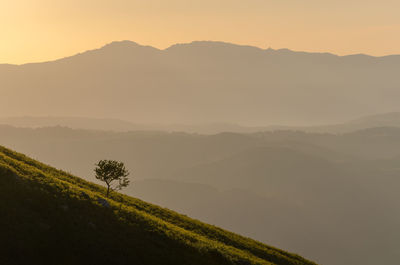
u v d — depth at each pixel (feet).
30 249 131.44
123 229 173.78
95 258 142.00
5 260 122.11
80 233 152.56
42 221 149.69
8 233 134.21
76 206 176.45
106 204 199.82
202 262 172.14
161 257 160.66
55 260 132.46
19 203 156.35
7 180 172.45
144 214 222.89
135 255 153.99
